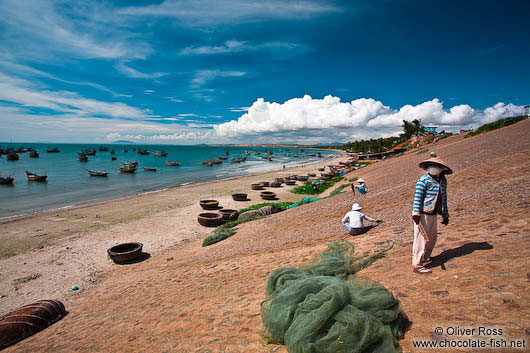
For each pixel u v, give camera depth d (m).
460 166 13.59
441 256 4.39
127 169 54.66
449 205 7.56
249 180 43.81
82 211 22.44
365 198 13.57
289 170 62.06
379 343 2.53
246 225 15.15
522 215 5.13
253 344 3.31
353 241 7.07
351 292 3.04
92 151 113.88
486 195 7.32
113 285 9.59
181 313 5.19
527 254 3.59
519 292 2.85
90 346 4.79
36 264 12.25
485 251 4.07
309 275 4.04
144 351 4.03
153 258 12.71
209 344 3.66
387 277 4.28
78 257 13.07
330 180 39.53
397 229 6.96
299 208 16.86
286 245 8.96
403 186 13.75
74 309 7.95
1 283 10.51
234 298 5.21
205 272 7.95
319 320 2.62
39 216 20.81
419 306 3.20
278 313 3.14
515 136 19.00
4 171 55.47
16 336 6.35
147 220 19.56
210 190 33.31
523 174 8.35
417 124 87.25
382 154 67.12
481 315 2.68
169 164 73.50
